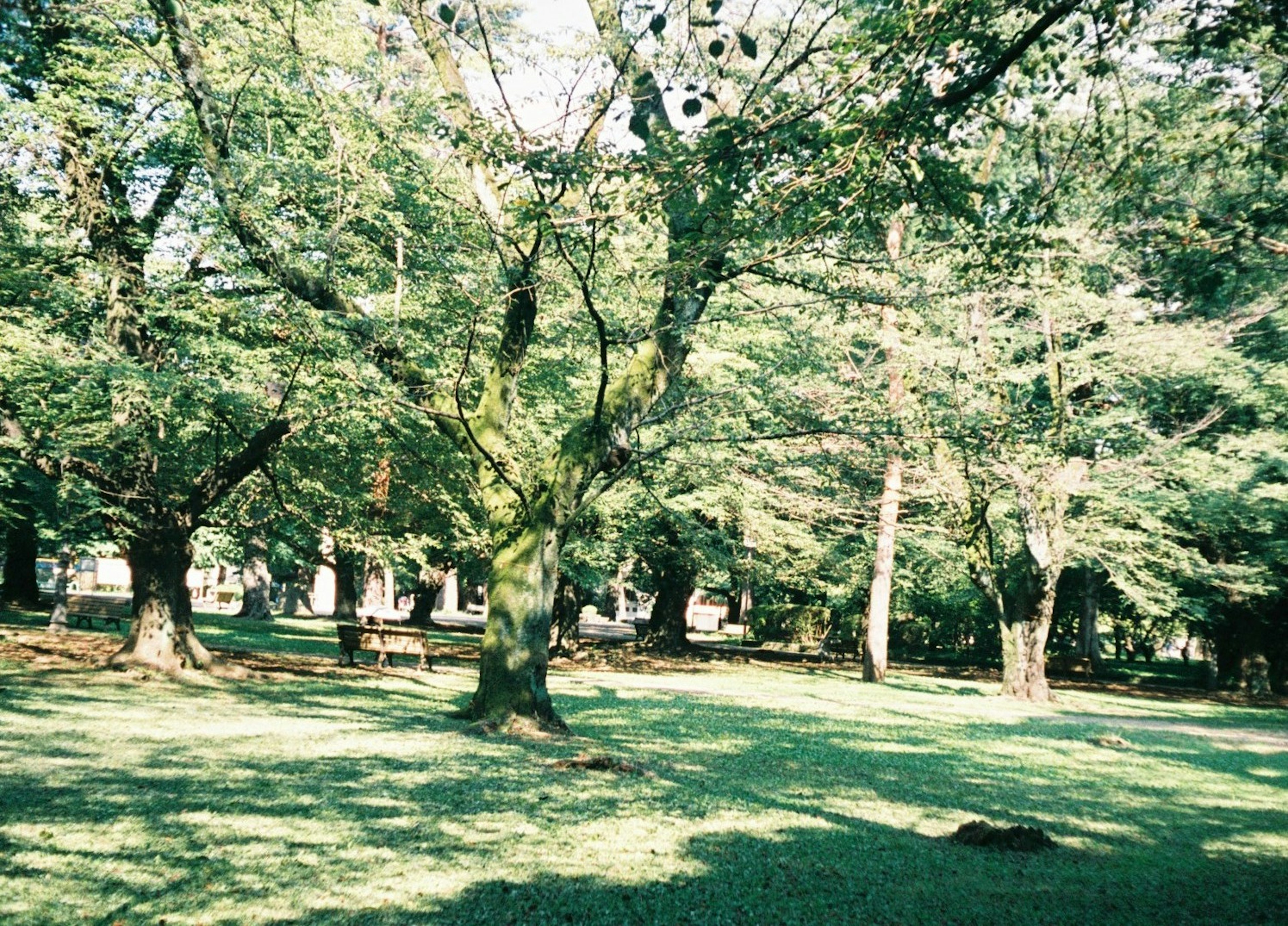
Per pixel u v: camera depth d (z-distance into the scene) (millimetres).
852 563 32469
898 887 6664
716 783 10172
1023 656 24656
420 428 17031
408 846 6910
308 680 17578
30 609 28688
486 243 13461
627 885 6305
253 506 19422
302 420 14969
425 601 39562
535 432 17734
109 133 14539
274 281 13094
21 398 13445
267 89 13930
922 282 11914
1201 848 8500
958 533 26094
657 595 35594
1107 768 13195
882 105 6121
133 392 13016
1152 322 19531
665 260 10195
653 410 14641
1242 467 22375
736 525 29172
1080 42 6809
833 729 16109
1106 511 24531
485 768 9992
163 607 16172
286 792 8320
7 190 13750
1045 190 9250
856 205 7355
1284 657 32281
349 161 13453
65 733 10312
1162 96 8602
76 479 14453
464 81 12398
